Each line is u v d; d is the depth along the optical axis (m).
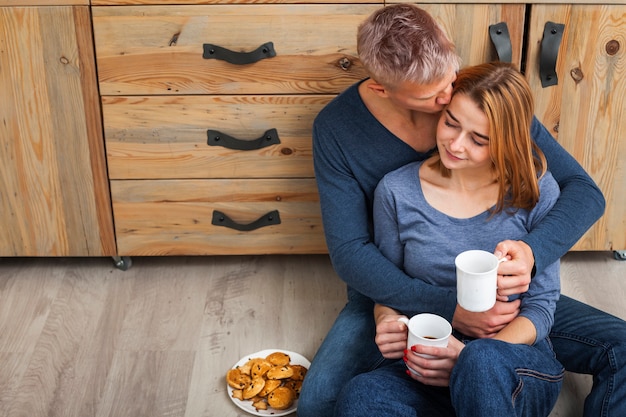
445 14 2.09
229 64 2.14
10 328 2.22
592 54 2.14
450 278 1.75
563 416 1.91
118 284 2.39
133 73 2.16
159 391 2.00
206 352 2.13
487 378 1.53
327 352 1.88
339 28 2.10
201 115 2.21
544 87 2.17
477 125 1.62
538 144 1.90
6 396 1.99
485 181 1.73
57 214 2.35
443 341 1.60
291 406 1.92
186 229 2.37
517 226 1.74
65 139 2.25
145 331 2.21
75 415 1.93
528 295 1.74
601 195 1.87
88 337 2.18
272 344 2.16
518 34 2.11
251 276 2.43
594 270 2.42
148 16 2.10
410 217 1.76
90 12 2.10
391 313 1.79
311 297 2.34
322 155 1.94
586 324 1.84
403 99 1.69
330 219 1.91
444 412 1.66
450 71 1.63
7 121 2.23
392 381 1.67
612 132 2.23
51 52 2.14
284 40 2.11
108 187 2.31
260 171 2.29
